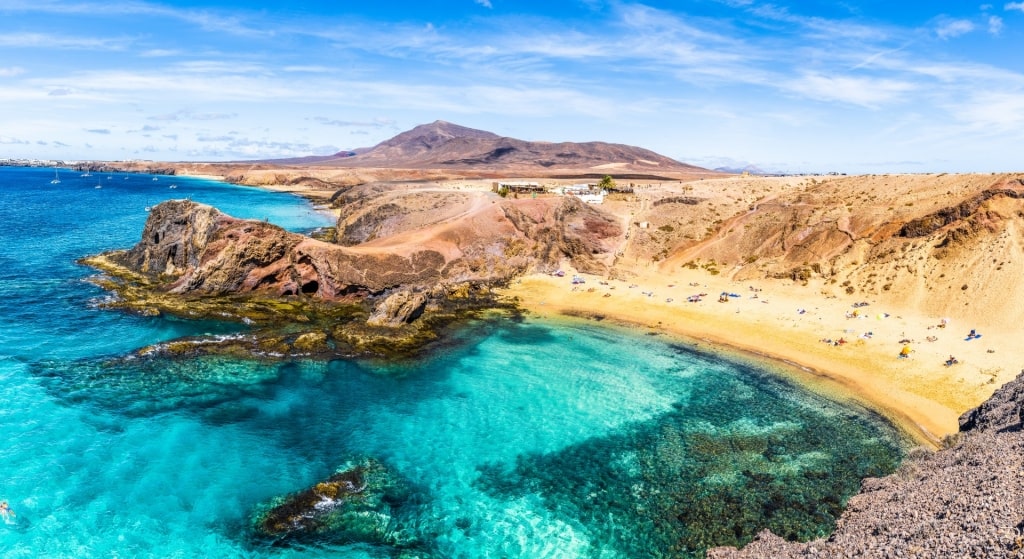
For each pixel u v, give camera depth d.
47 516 31.14
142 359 50.53
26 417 40.41
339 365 53.03
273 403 45.41
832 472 37.84
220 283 68.69
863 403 47.16
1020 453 29.55
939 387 47.88
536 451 40.44
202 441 39.38
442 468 38.09
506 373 53.41
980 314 59.06
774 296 73.44
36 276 75.69
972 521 24.92
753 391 50.12
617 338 63.16
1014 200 69.50
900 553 24.52
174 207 79.38
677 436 42.59
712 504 34.84
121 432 39.66
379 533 31.73
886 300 67.06
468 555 30.44
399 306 62.78
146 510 32.22
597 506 34.72
